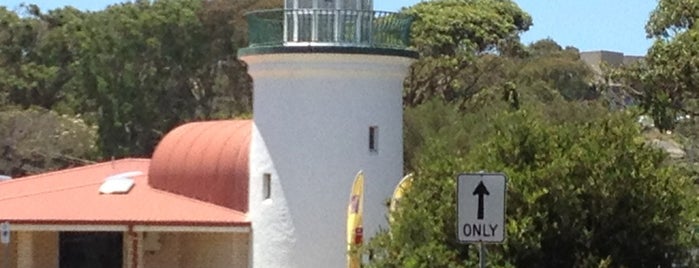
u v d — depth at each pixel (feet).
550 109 195.42
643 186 81.92
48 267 124.47
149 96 272.72
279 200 110.42
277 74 109.70
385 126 110.73
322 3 109.81
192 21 273.13
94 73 274.16
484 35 268.00
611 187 81.15
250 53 111.04
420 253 81.15
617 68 139.64
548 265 80.69
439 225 82.12
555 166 80.79
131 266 121.60
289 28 110.52
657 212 82.12
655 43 122.93
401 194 90.33
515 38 281.33
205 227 114.83
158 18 271.49
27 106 294.46
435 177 84.48
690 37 120.88
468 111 224.53
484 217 62.85
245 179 115.24
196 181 120.78
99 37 273.33
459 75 254.68
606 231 81.61
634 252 82.02
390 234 87.61
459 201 63.00
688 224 83.61
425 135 174.70
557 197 80.59
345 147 108.99
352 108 109.09
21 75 295.48
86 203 121.08
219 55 277.23
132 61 272.51
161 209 118.83
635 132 84.12
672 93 123.85
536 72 276.82
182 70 275.18
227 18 273.95
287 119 109.70
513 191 80.38
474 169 82.79
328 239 109.09
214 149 120.47
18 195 124.57
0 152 266.57
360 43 109.91
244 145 116.98
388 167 110.73
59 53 296.51
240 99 279.08
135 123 272.51
